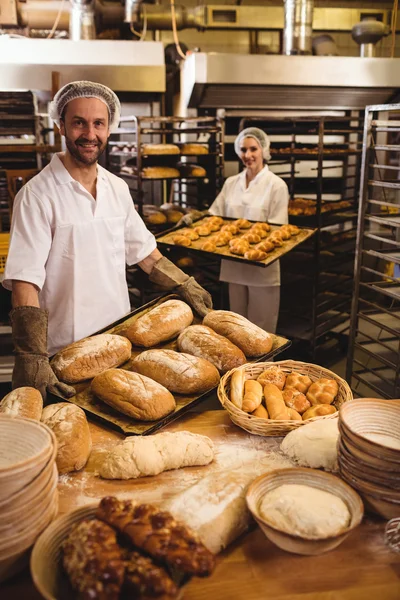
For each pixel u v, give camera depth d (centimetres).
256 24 629
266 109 543
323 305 508
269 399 173
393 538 122
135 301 485
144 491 137
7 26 512
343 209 495
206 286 523
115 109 232
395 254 337
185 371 179
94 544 98
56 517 126
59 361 188
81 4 492
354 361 361
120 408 165
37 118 420
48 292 237
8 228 397
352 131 496
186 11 574
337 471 142
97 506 113
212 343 198
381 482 122
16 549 107
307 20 540
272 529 113
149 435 158
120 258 254
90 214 234
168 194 583
